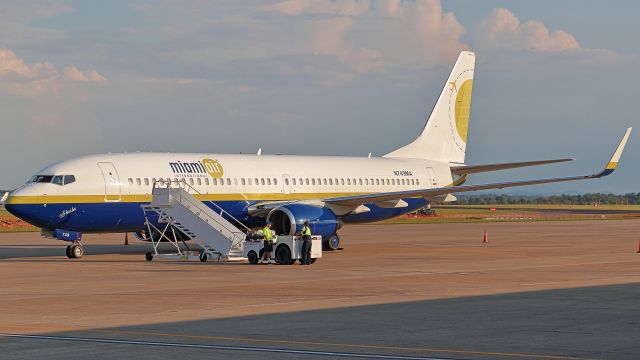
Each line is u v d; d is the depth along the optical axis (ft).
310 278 199.72
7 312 139.13
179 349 102.68
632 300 152.97
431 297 158.81
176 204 263.90
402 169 354.74
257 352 100.58
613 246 331.36
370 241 375.45
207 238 257.34
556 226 552.41
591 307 142.82
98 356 98.43
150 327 121.19
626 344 106.11
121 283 189.06
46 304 149.89
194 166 290.35
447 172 368.07
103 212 267.80
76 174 265.34
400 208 350.84
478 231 478.18
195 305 147.64
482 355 98.78
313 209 274.98
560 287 176.86
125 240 367.66
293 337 111.86
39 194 258.37
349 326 121.60
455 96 378.73
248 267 233.14
